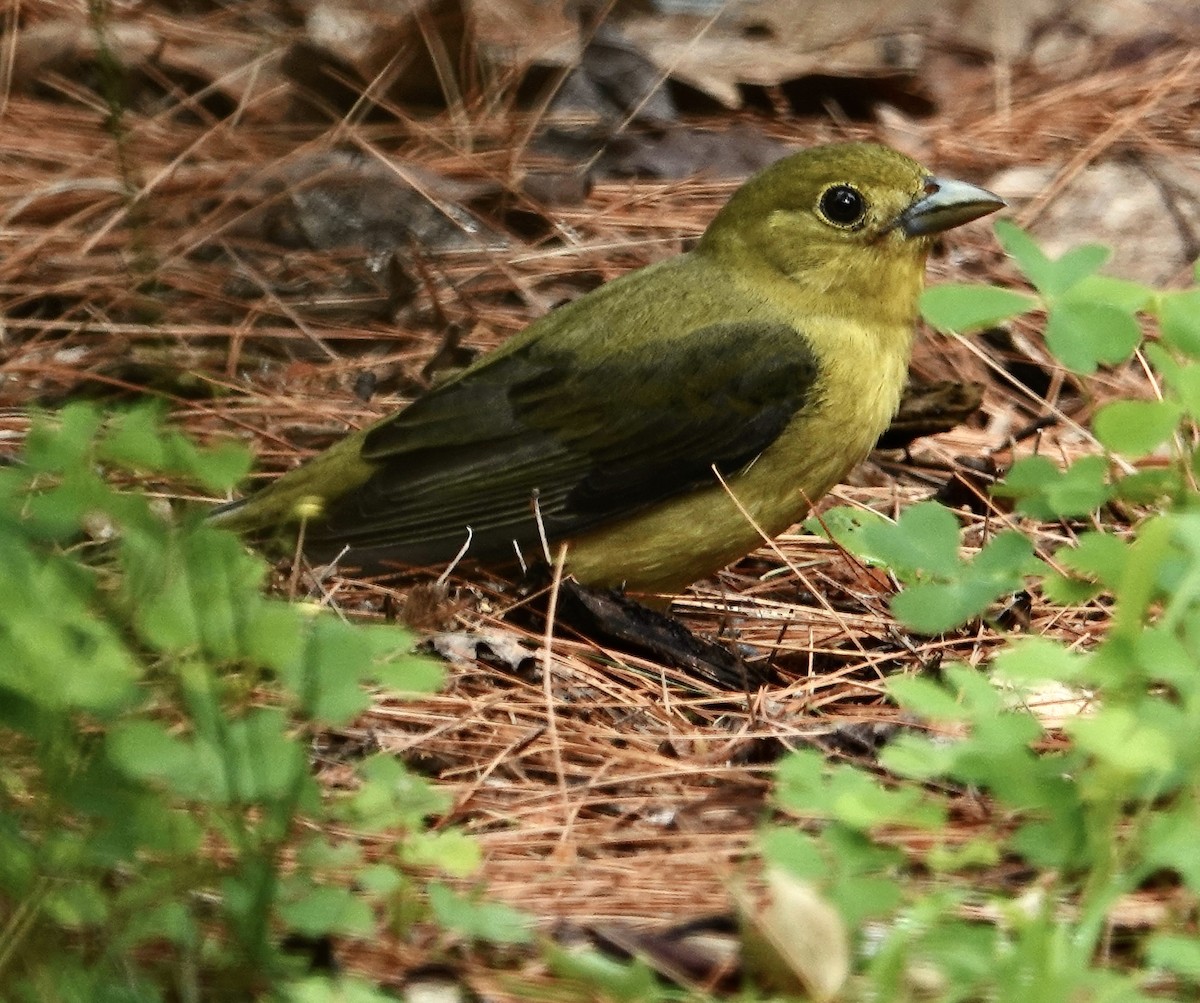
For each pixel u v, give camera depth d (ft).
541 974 23.61
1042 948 21.22
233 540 23.63
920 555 29.37
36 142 51.44
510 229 50.08
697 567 37.14
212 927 23.13
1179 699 29.09
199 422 41.96
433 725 31.17
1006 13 61.98
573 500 36.29
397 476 36.29
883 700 33.14
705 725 32.78
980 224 50.08
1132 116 54.29
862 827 23.52
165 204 49.06
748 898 24.32
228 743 22.15
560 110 54.29
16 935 21.18
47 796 22.52
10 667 22.44
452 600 35.76
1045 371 45.75
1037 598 35.88
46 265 46.44
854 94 56.39
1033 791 23.16
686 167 52.49
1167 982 22.95
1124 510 39.19
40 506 24.39
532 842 27.48
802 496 37.35
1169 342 29.63
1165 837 22.41
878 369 37.42
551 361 36.91
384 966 23.63
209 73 54.75
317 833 26.25
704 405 36.35
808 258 37.27
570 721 31.42
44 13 56.59
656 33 60.85
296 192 49.39
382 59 53.93
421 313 46.39
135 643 23.90
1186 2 62.28
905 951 21.36
